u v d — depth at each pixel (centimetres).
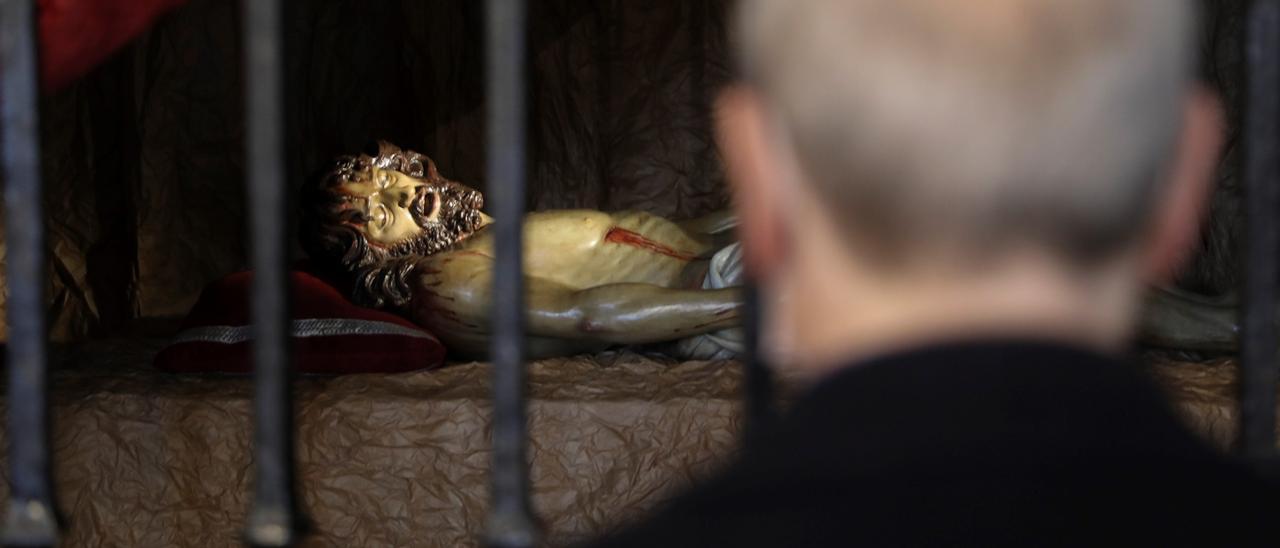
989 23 101
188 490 376
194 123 590
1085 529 97
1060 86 100
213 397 382
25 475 165
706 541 99
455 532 377
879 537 97
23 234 162
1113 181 100
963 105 100
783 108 104
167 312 585
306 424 379
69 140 564
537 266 497
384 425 379
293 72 608
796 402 104
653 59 632
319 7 612
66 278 562
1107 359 101
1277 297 150
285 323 159
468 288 446
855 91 101
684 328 440
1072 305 102
